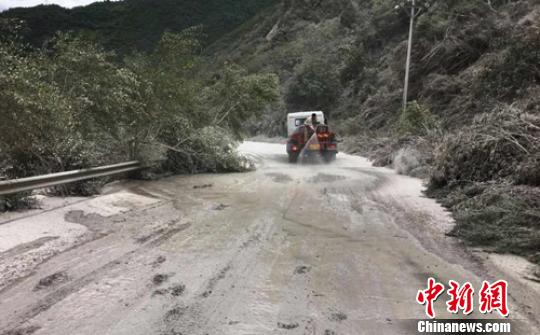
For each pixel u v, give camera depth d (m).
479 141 9.12
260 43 88.50
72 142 9.88
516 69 17.30
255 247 5.46
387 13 43.81
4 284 4.22
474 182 8.59
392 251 5.35
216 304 3.74
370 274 4.52
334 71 47.03
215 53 106.94
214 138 14.42
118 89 11.12
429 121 19.75
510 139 8.55
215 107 17.17
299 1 83.81
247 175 13.32
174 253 5.21
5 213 7.43
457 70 25.19
